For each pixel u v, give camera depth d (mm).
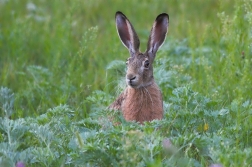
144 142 8781
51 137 9578
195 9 19016
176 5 19641
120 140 8844
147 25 18188
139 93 11055
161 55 14031
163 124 9852
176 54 14922
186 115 10219
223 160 8516
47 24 17375
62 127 10039
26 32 16641
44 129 9578
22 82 13875
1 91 11844
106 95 11586
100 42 16422
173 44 15516
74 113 11273
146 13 19062
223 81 12547
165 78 12609
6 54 15609
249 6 13422
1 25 17438
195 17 18312
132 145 8555
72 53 15477
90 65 14734
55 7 18469
